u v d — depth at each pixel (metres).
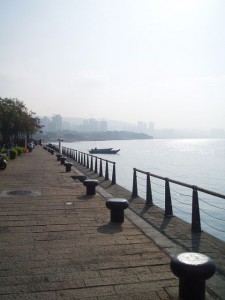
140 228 8.12
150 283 5.10
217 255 6.28
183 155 112.00
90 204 11.09
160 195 26.53
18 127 55.38
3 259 6.07
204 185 38.38
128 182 36.25
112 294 4.75
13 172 21.66
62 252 6.45
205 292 4.76
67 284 5.07
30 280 5.20
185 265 4.39
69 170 22.48
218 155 114.06
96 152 108.12
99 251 6.52
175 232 7.79
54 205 10.88
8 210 10.08
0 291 4.84
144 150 152.38
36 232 7.78
